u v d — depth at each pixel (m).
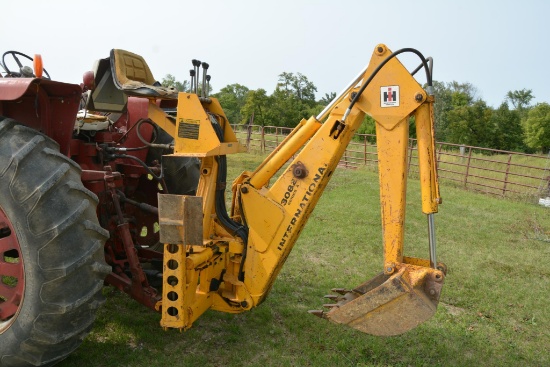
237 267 3.37
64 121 2.99
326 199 9.05
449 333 3.85
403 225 2.94
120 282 3.30
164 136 4.31
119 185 3.60
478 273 5.42
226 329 3.64
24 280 2.60
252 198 3.20
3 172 2.53
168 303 2.96
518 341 3.83
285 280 4.77
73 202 2.62
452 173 14.21
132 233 4.01
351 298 3.07
